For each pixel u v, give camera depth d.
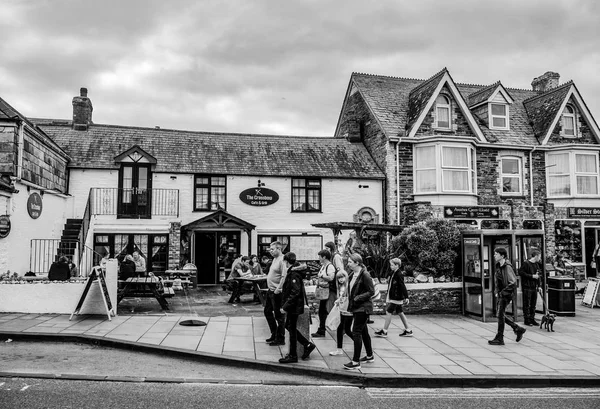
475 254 12.92
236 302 13.85
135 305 13.05
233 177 19.97
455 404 6.41
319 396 6.54
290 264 8.00
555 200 22.34
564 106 22.88
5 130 12.87
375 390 6.95
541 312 12.76
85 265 15.96
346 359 8.14
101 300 11.10
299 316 8.04
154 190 19.00
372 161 22.28
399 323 11.83
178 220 18.62
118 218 18.45
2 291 11.00
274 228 20.14
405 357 8.48
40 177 15.15
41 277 11.76
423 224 14.30
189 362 7.93
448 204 20.38
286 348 8.61
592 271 22.19
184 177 19.45
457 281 13.64
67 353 8.16
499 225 21.08
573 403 6.56
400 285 10.19
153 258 18.44
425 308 13.30
